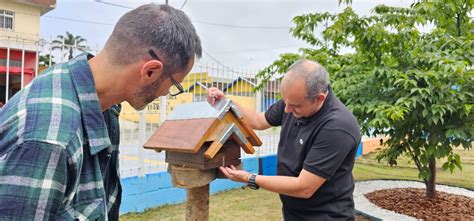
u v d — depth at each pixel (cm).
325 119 193
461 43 398
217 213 456
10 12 1521
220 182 568
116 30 97
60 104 88
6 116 86
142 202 454
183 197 503
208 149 151
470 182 654
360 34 394
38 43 358
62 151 81
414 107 350
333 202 200
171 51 96
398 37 379
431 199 486
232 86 532
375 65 407
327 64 448
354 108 381
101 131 96
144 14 96
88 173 94
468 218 413
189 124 162
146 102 104
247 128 168
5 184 76
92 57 104
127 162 443
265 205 492
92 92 95
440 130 387
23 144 79
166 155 170
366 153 1067
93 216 93
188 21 103
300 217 211
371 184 609
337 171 197
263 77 501
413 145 416
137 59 95
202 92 486
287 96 192
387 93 396
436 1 400
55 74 94
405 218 417
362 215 439
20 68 359
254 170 613
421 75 346
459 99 364
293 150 211
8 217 75
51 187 79
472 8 426
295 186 188
